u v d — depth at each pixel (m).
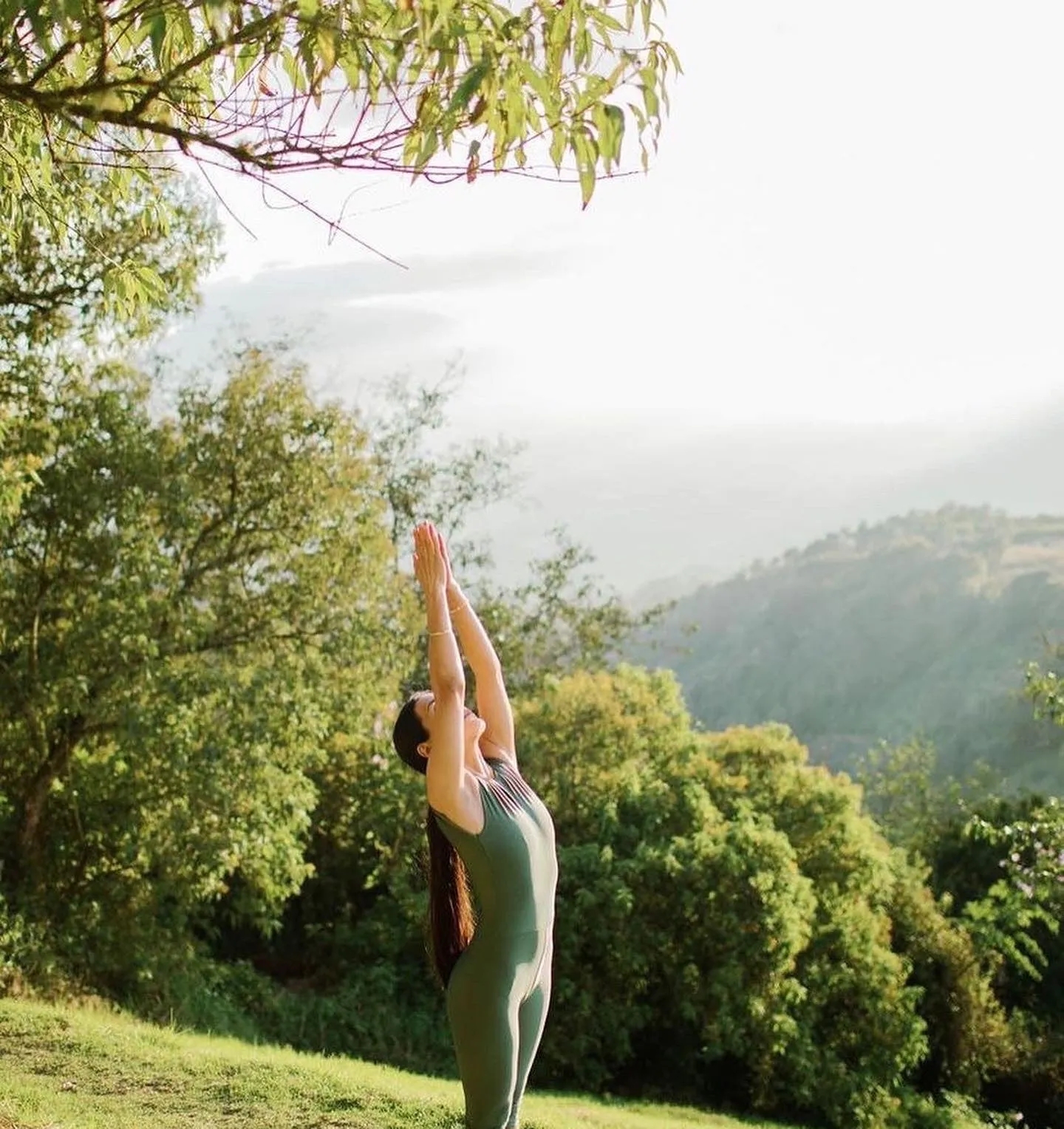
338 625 13.57
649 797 16.41
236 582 13.51
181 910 13.23
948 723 71.12
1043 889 13.49
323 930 16.81
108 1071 7.21
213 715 12.50
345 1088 7.13
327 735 13.83
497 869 3.61
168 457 13.23
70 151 4.64
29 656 12.39
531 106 3.38
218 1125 6.19
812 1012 15.26
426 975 15.70
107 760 12.59
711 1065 15.52
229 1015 13.16
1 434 10.30
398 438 24.67
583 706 17.41
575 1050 14.63
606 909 14.98
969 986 17.98
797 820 16.91
